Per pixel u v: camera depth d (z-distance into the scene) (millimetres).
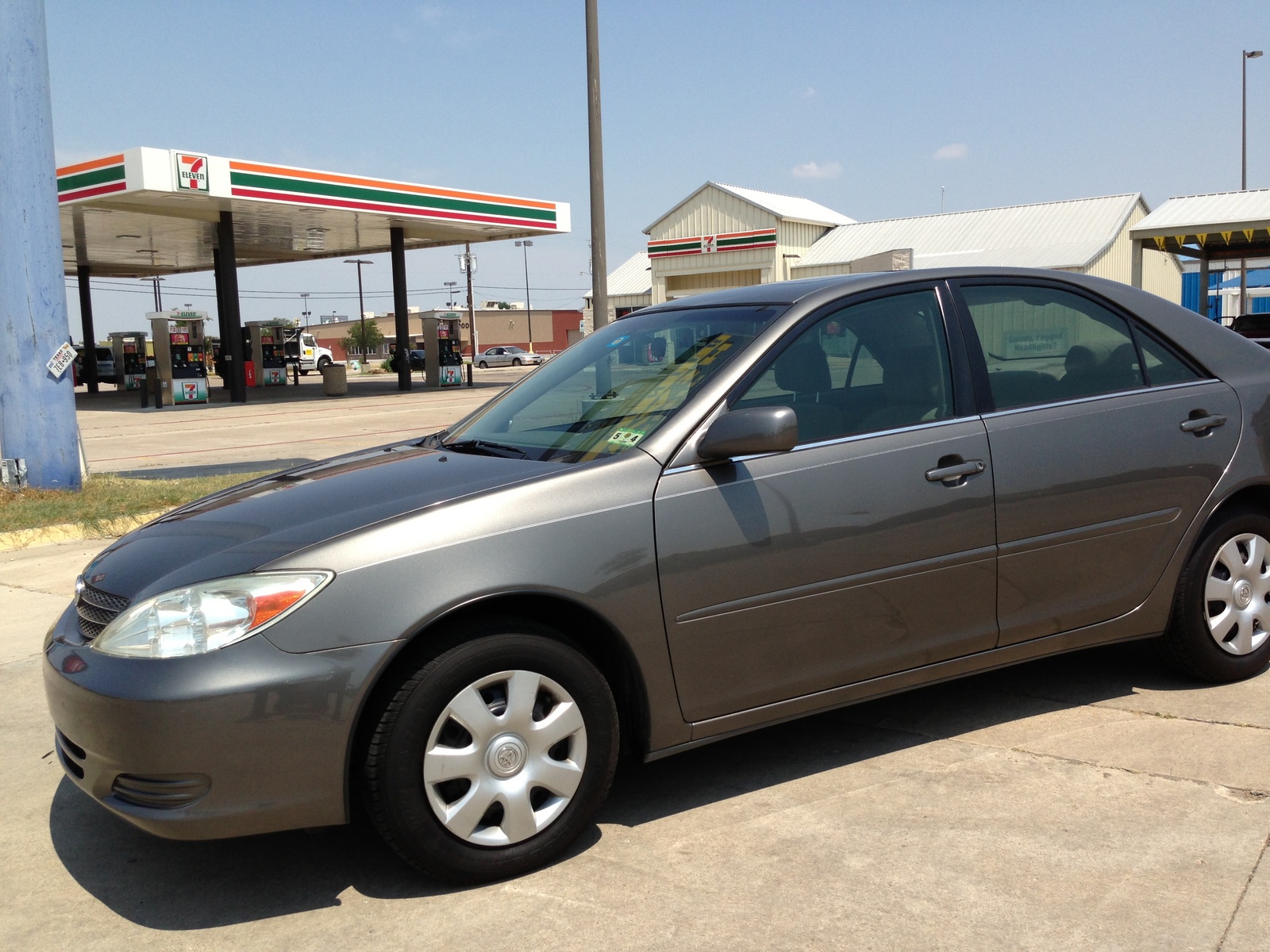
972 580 3535
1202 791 3264
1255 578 4141
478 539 2861
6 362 8969
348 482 3387
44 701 4684
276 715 2652
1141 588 3877
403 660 2797
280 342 39875
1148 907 2656
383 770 2738
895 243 38094
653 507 3062
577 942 2621
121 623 2803
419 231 33531
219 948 2699
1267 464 4066
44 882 3096
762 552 3182
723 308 3799
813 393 3418
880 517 3350
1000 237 36625
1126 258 35688
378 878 3002
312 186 25938
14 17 8445
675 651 3098
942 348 3652
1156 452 3842
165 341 27812
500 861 2883
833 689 3379
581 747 2986
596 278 12844
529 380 4250
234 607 2703
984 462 3527
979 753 3637
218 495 3736
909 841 3043
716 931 2645
